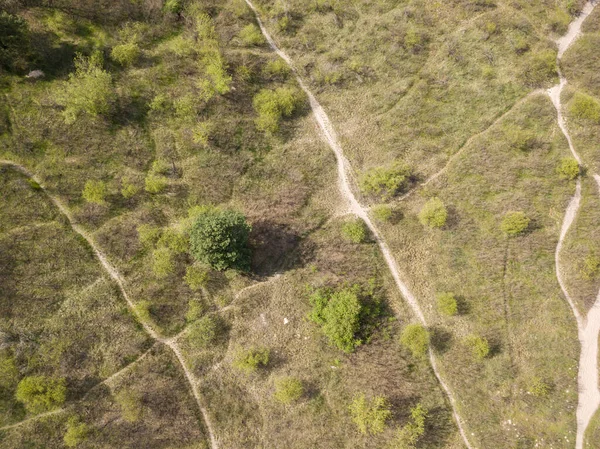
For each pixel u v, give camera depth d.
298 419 25.50
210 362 26.16
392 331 26.67
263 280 27.31
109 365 25.33
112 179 27.23
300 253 27.61
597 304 26.19
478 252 27.42
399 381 25.81
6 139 26.42
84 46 28.50
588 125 28.12
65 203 26.53
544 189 27.72
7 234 25.56
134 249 26.67
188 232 26.19
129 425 24.86
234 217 25.02
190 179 28.03
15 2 27.81
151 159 27.94
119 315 25.91
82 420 24.55
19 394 23.67
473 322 26.66
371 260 27.52
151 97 28.53
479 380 25.89
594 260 26.16
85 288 25.92
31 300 25.20
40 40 27.88
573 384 25.31
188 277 26.30
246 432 25.48
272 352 26.41
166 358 25.94
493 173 28.23
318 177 28.88
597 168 27.62
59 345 24.98
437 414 25.55
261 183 28.62
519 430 25.09
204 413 25.72
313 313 26.34
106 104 27.20
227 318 26.75
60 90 27.16
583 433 24.70
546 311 26.53
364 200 28.59
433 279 27.33
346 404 25.64
